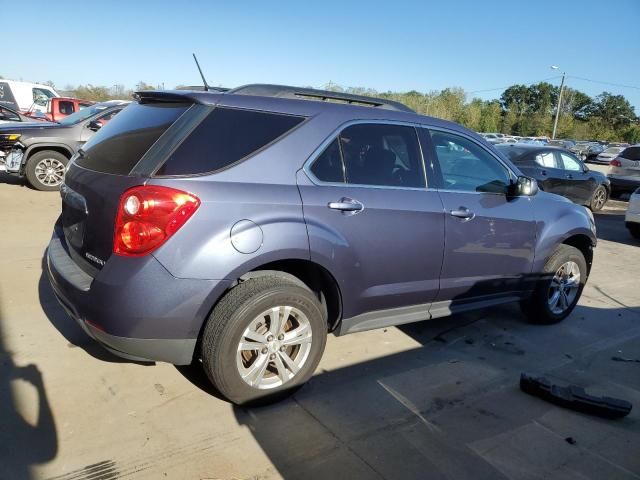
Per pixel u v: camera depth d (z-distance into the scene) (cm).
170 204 260
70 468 245
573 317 510
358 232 321
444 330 452
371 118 345
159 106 310
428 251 360
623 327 490
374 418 304
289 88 327
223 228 271
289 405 311
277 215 287
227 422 288
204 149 279
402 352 400
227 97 297
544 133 7538
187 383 324
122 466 249
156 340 269
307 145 310
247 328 282
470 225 383
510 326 474
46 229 653
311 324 307
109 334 267
